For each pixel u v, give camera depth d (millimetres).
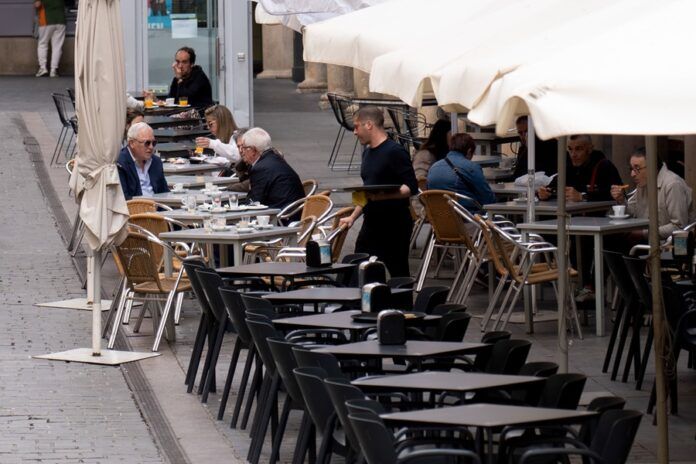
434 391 11148
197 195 25453
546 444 10641
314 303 16328
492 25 15711
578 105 10000
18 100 49344
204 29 41344
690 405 16766
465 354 12734
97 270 20078
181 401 17797
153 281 20922
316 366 12359
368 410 10016
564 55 10617
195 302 24719
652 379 18312
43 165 38375
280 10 24219
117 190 20078
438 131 28406
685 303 16031
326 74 60312
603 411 10578
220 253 23578
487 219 21906
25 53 59562
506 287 25000
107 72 19906
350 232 31391
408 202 21672
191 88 36688
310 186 26188
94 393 18156
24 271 27234
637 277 16797
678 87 9805
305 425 13359
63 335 21906
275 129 48750
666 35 10422
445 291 16016
